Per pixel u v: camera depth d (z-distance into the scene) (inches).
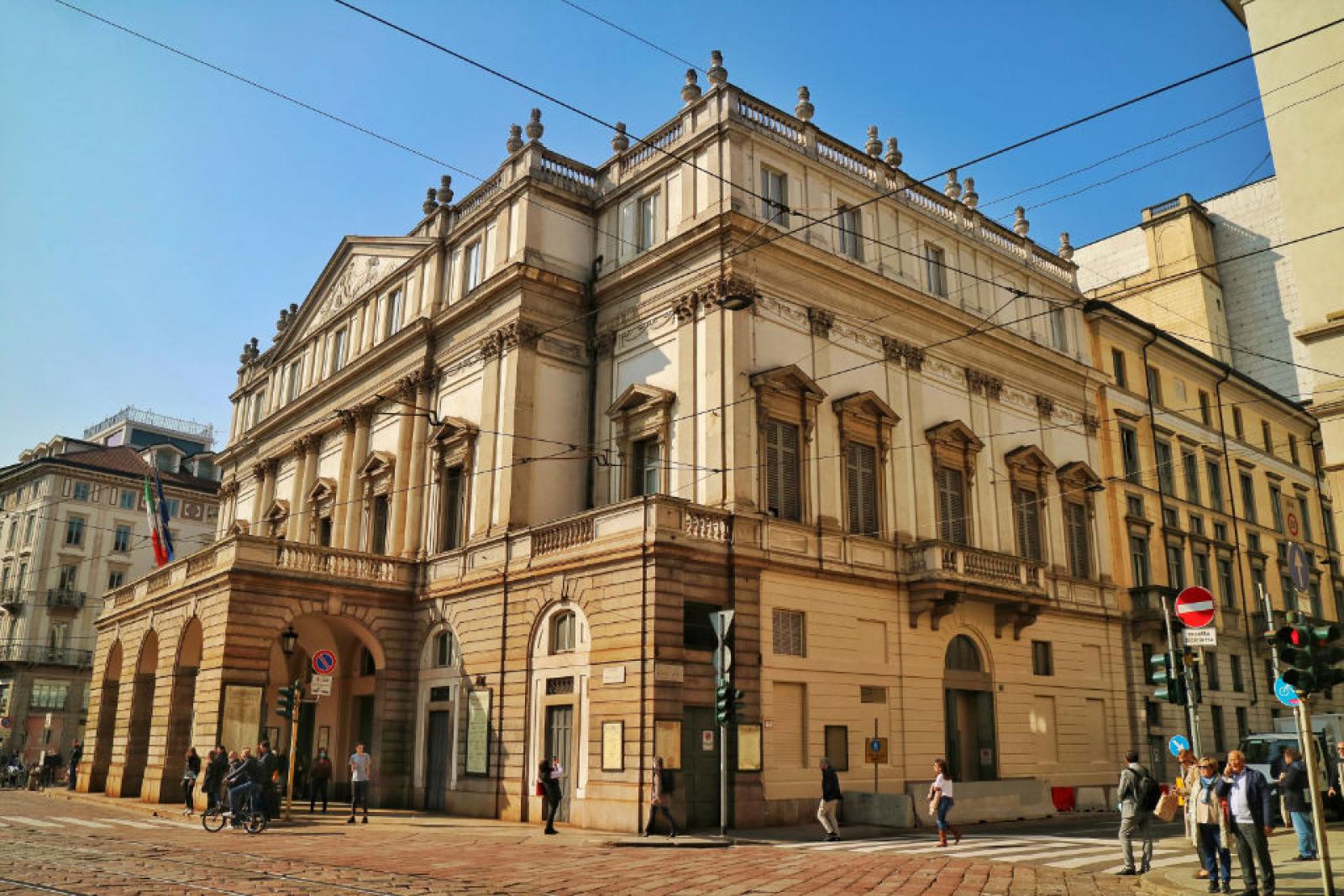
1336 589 1964.8
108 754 1441.9
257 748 1053.2
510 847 746.2
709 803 900.0
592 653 941.2
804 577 1013.8
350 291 1587.1
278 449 1683.1
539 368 1163.3
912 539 1141.7
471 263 1312.7
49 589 2413.9
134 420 2999.5
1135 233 2107.5
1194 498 1630.2
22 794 1530.5
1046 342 1423.5
